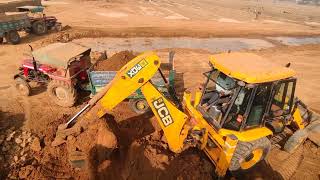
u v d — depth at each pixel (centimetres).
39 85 1167
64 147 756
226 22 2791
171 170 709
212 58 685
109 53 1620
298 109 816
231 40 2159
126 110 986
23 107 996
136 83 617
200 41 2070
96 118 663
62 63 958
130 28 2214
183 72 1416
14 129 853
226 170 678
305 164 802
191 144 769
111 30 2114
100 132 727
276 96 680
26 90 1064
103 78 959
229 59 674
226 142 641
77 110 991
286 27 2802
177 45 1917
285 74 614
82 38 1930
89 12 2695
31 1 2248
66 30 2030
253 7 4256
